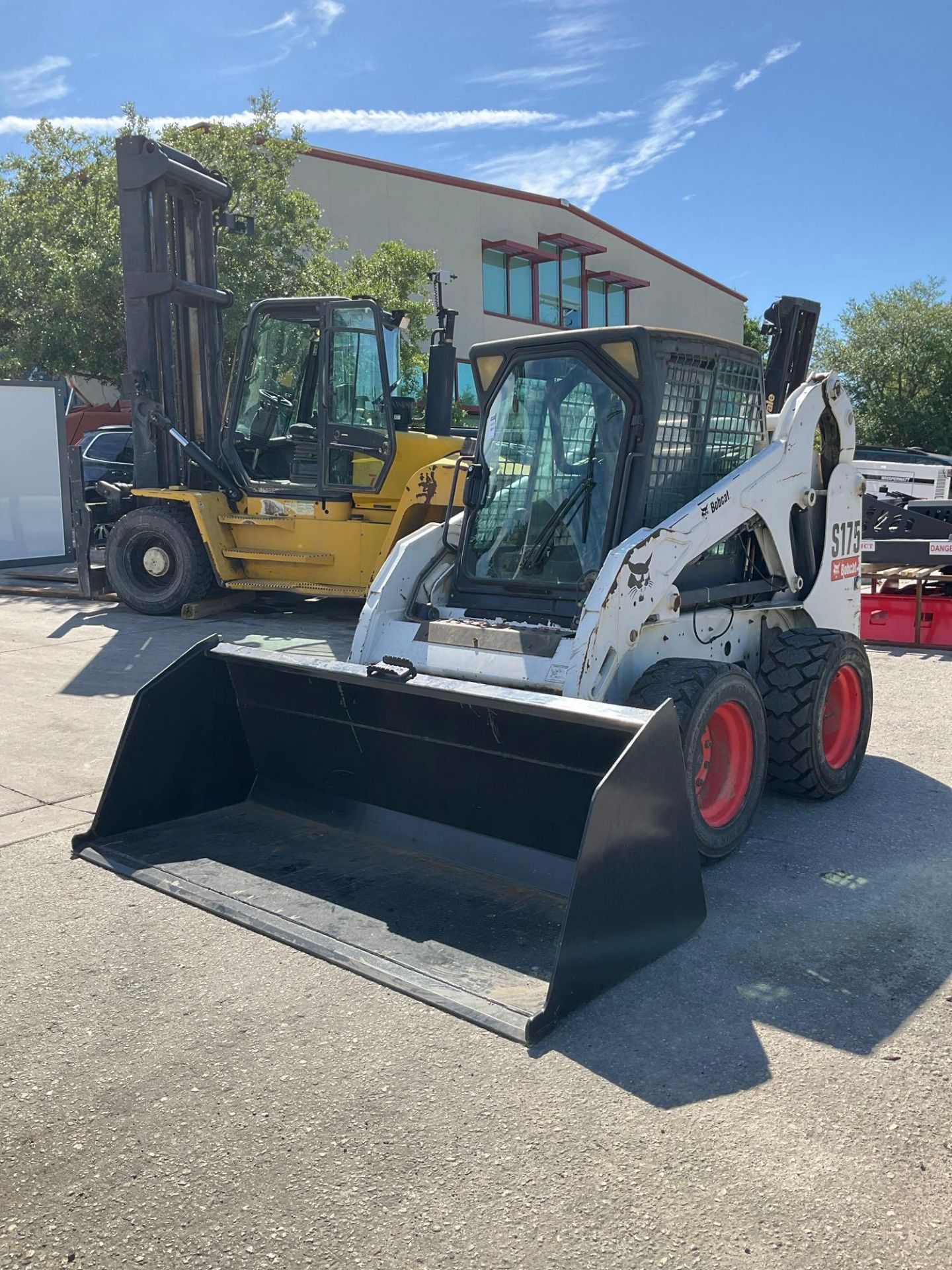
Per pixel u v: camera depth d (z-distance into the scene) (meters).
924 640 9.09
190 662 4.59
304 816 4.68
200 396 10.70
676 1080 2.82
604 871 3.23
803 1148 2.54
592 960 3.21
